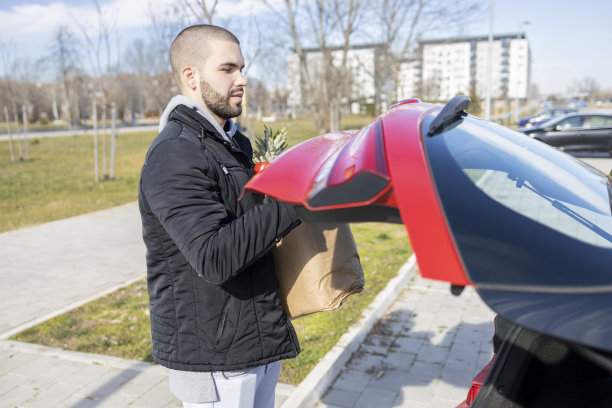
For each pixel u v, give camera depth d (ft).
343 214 3.72
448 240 3.20
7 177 51.42
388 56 60.34
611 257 4.00
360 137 4.21
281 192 3.90
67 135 128.98
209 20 27.73
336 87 69.10
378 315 15.72
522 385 4.32
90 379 12.05
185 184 4.99
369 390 11.60
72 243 25.70
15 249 24.59
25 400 11.24
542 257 3.43
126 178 50.42
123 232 28.04
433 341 14.15
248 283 5.52
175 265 5.44
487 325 15.19
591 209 5.18
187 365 5.50
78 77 75.87
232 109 5.92
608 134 50.62
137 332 14.67
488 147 5.00
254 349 5.58
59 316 15.98
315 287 5.73
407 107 5.59
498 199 3.95
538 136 52.90
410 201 3.39
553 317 2.88
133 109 252.42
